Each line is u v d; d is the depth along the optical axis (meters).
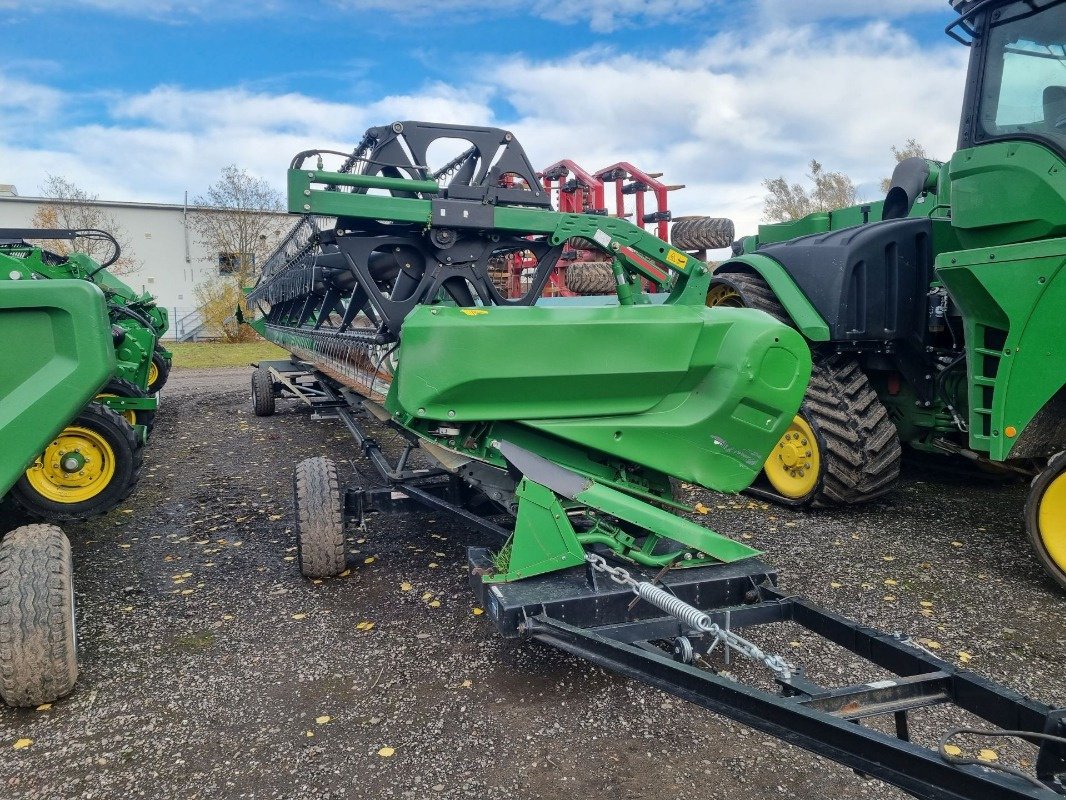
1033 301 3.62
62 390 2.75
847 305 4.92
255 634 3.53
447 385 3.00
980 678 2.14
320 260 5.57
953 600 3.84
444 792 2.40
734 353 3.30
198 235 31.66
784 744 2.65
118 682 3.10
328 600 3.90
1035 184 3.64
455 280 3.87
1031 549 4.22
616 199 10.52
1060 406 3.81
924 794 1.71
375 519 5.22
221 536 5.00
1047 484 3.88
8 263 6.37
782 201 35.25
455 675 3.13
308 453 7.55
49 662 2.87
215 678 3.13
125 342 7.26
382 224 3.73
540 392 3.14
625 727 2.76
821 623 2.70
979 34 3.96
